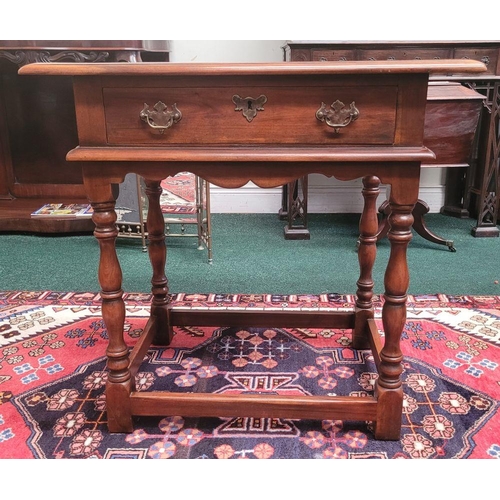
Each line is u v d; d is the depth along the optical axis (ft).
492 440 4.78
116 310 4.66
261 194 12.46
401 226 4.35
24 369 5.93
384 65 3.91
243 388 5.56
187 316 6.47
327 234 10.90
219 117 4.18
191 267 9.11
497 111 9.79
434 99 8.53
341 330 6.85
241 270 8.96
